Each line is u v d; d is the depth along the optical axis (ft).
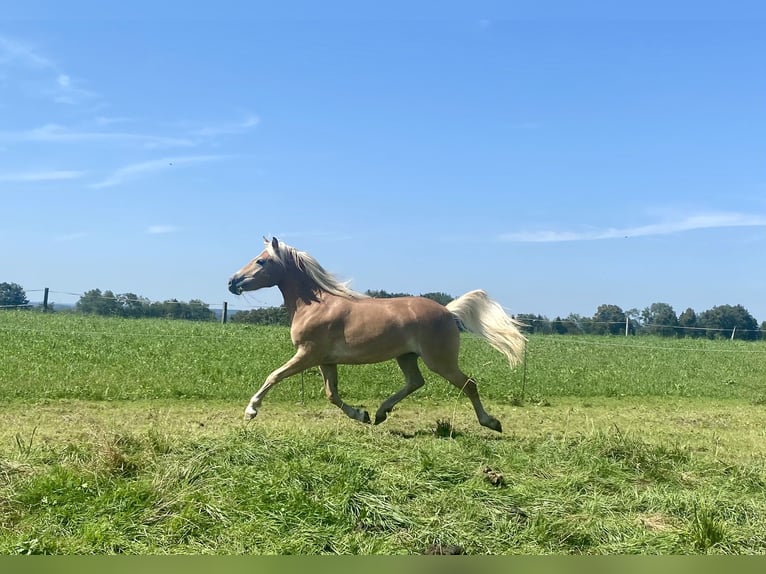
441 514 20.33
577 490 23.27
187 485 21.04
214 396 44.21
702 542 18.61
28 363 52.85
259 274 34.24
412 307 33.55
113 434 25.39
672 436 35.91
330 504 19.98
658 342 108.47
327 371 35.06
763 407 50.55
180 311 126.11
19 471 21.47
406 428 35.53
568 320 133.90
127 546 17.52
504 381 54.85
